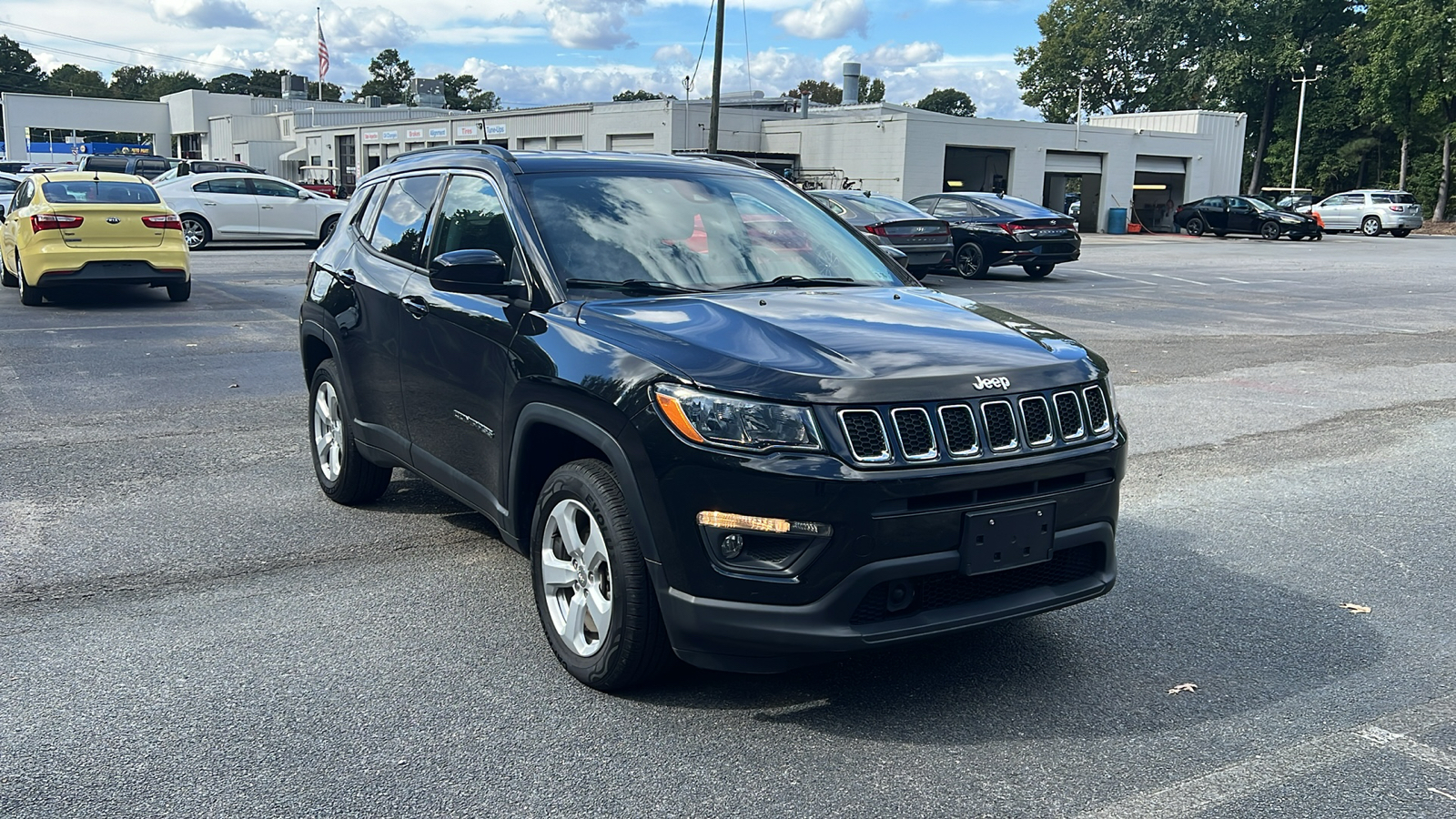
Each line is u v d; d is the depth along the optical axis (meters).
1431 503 5.98
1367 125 65.94
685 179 4.67
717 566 3.15
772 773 3.09
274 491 5.93
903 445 3.12
